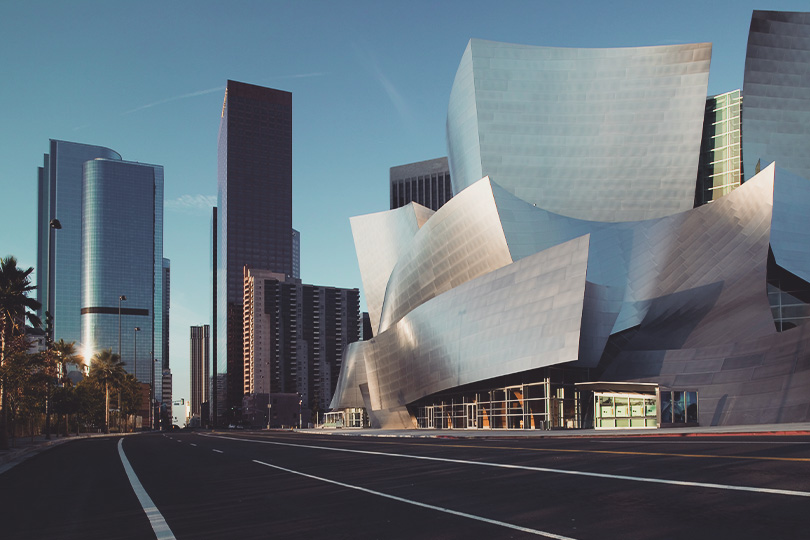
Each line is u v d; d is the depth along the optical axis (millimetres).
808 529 8625
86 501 15164
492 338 48281
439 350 54562
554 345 43094
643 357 44969
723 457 16984
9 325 48656
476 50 67000
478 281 52062
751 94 59469
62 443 60688
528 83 66250
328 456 25969
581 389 44000
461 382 51000
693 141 63500
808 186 48562
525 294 46781
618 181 64125
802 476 12922
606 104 65188
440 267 62250
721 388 40344
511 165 65062
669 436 30375
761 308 43344
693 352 43000
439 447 28234
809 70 59344
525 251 53688
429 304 56938
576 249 43812
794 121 59125
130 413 160375
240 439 53000
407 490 14227
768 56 59562
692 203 63094
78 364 99312
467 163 68938
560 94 65875
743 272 46531
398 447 30031
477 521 10289
